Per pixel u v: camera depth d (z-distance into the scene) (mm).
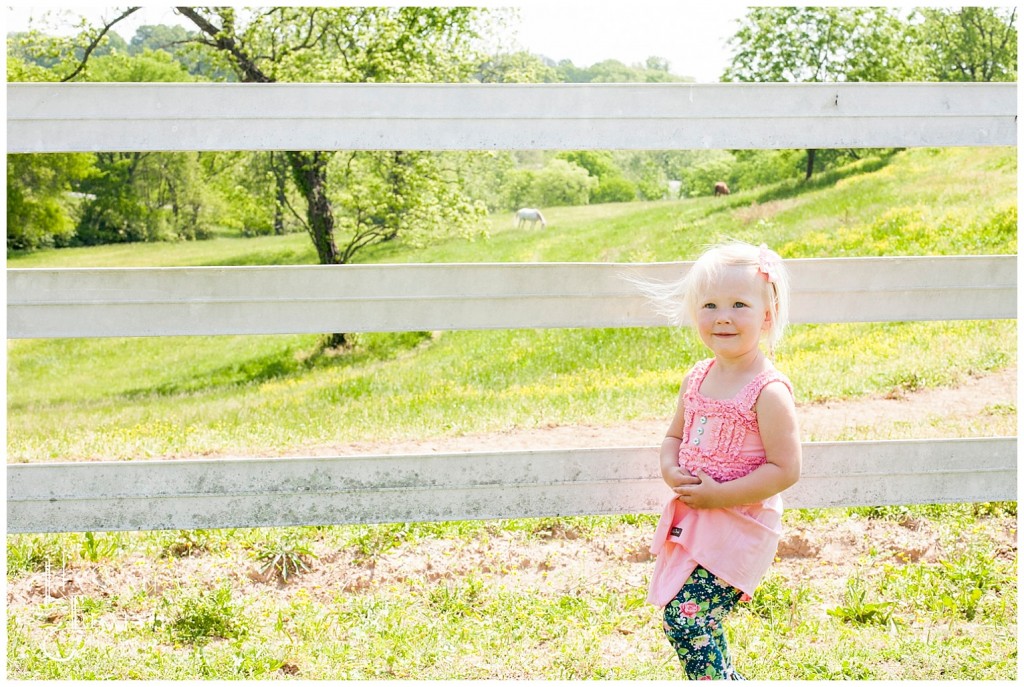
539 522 4336
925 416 6363
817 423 6273
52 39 11805
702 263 2619
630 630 3207
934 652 2945
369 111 2766
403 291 2834
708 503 2506
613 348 9680
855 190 13977
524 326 2877
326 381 10422
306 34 11844
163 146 2729
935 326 8695
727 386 2598
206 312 2787
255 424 7594
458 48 12477
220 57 11766
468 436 6504
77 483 2787
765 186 16969
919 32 16109
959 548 3965
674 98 2816
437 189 12484
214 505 2828
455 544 4105
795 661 2881
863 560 3904
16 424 8828
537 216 17391
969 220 11484
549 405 7371
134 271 2742
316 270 2803
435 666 2916
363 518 2859
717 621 2535
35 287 2717
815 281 2879
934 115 2879
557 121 2799
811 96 2840
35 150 2693
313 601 3586
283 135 2754
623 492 2932
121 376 12109
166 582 3717
